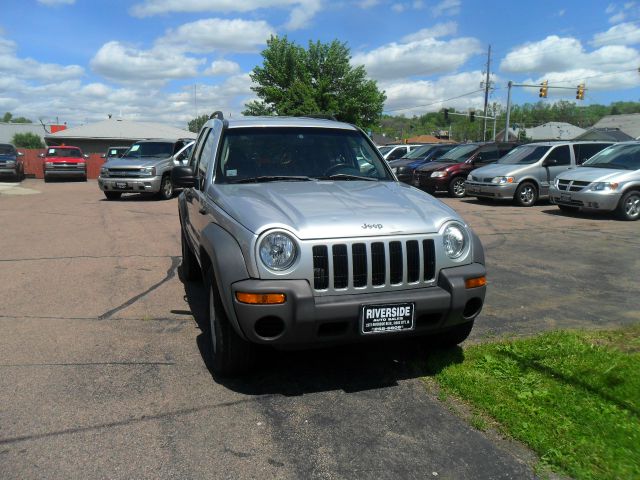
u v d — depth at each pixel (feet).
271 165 14.92
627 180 36.47
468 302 11.73
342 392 11.87
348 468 9.15
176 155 57.26
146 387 12.09
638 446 9.41
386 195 12.98
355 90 135.44
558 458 9.15
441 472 9.00
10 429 10.32
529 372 12.35
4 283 21.12
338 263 10.85
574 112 388.16
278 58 135.33
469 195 50.52
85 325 16.20
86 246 28.91
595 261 24.14
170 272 22.93
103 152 163.12
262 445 9.82
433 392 11.81
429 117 459.32
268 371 12.94
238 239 11.04
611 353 13.24
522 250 26.66
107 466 9.17
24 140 231.30
